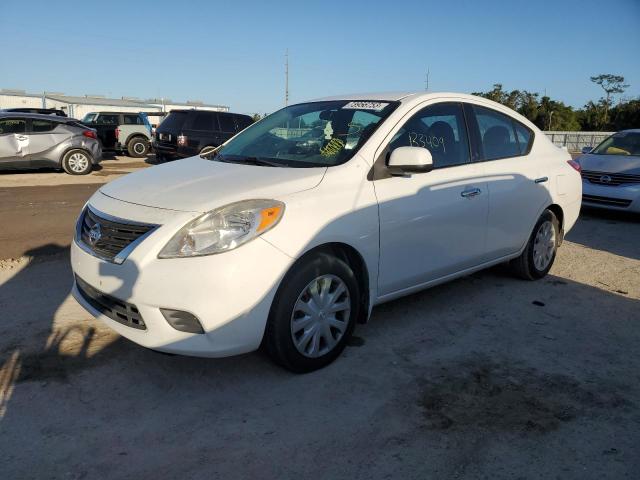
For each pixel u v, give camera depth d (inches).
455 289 187.8
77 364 128.6
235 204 113.1
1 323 150.4
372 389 120.8
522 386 123.8
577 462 97.8
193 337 110.2
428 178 147.4
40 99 2177.7
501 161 175.3
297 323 120.8
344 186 128.1
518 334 152.1
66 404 112.3
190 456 97.2
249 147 160.2
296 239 115.8
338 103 165.0
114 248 115.3
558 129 2428.6
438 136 156.1
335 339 131.0
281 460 96.7
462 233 157.5
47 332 145.0
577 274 210.7
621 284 199.8
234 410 111.7
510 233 177.8
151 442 100.9
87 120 789.2
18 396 114.5
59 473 92.0
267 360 132.8
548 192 190.5
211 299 107.4
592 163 348.2
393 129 143.3
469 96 173.0
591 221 331.3
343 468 95.0
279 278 113.9
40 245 237.9
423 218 143.8
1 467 92.9
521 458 98.5
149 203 117.9
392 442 102.3
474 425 108.2
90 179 495.5
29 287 180.7
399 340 146.2
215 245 108.5
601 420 111.0
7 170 532.7
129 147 767.1
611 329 157.5
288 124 164.7
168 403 113.8
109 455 97.0
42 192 401.1
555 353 141.1
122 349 136.6
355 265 135.4
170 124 597.6
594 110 2503.7
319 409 112.7
